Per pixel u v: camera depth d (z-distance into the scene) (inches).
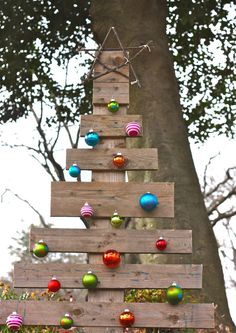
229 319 407.5
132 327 224.5
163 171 476.1
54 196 241.6
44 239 235.3
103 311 225.8
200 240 441.7
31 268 231.1
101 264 231.9
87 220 240.4
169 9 706.2
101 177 247.8
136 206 240.2
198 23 730.2
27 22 733.9
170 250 232.5
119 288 229.5
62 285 229.3
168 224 446.6
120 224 235.0
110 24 561.9
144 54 538.9
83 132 253.3
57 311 226.2
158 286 228.5
